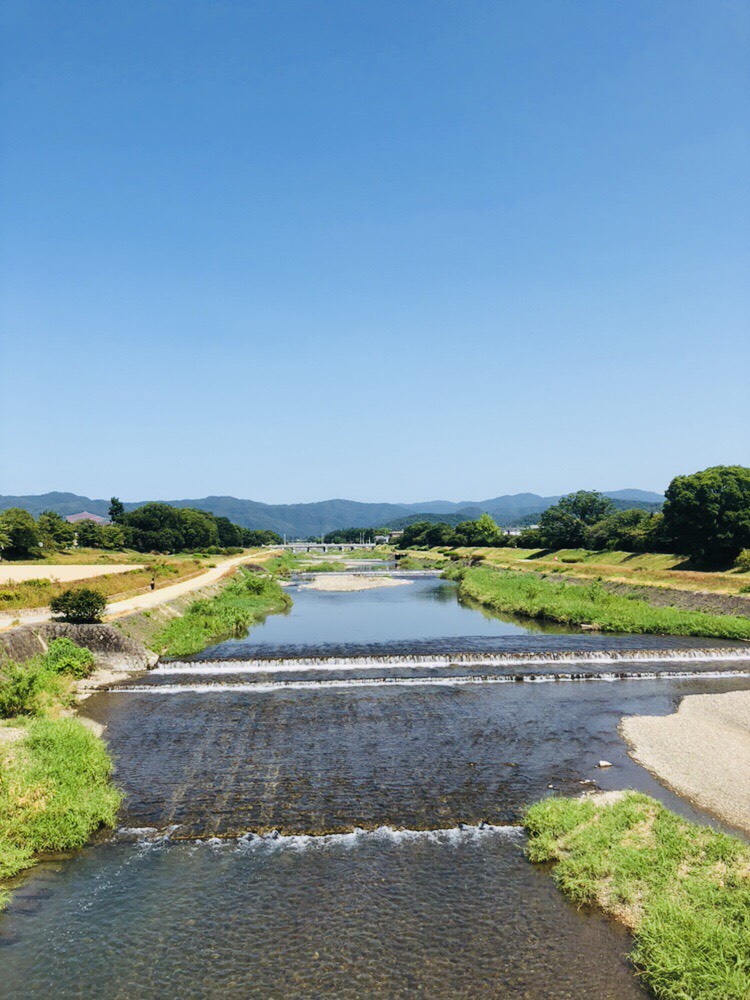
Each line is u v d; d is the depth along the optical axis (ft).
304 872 58.70
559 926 51.01
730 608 193.67
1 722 90.68
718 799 71.61
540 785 76.54
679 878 53.88
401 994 44.37
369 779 78.38
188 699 112.47
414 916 52.42
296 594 299.17
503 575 333.83
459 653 142.61
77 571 271.08
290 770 81.15
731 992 41.52
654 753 86.28
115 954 48.55
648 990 44.39
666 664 140.05
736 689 120.98
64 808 66.33
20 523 372.58
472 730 96.27
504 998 43.83
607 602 210.79
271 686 121.08
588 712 105.40
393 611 234.79
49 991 44.93
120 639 134.92
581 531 415.44
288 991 44.78
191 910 53.57
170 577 284.41
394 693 116.57
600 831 61.62
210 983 45.62
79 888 56.70
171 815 69.46
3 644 115.34
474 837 64.69
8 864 58.59
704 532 265.13
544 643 158.30
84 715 103.65
